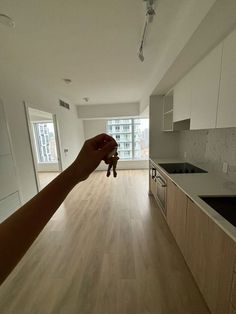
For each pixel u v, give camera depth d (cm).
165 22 163
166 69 217
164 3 138
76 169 38
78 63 251
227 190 161
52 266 187
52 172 666
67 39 186
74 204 348
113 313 137
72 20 155
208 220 125
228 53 130
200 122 181
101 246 217
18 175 255
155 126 359
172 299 146
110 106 581
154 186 336
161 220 273
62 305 145
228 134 190
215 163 220
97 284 163
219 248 112
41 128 665
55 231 253
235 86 123
